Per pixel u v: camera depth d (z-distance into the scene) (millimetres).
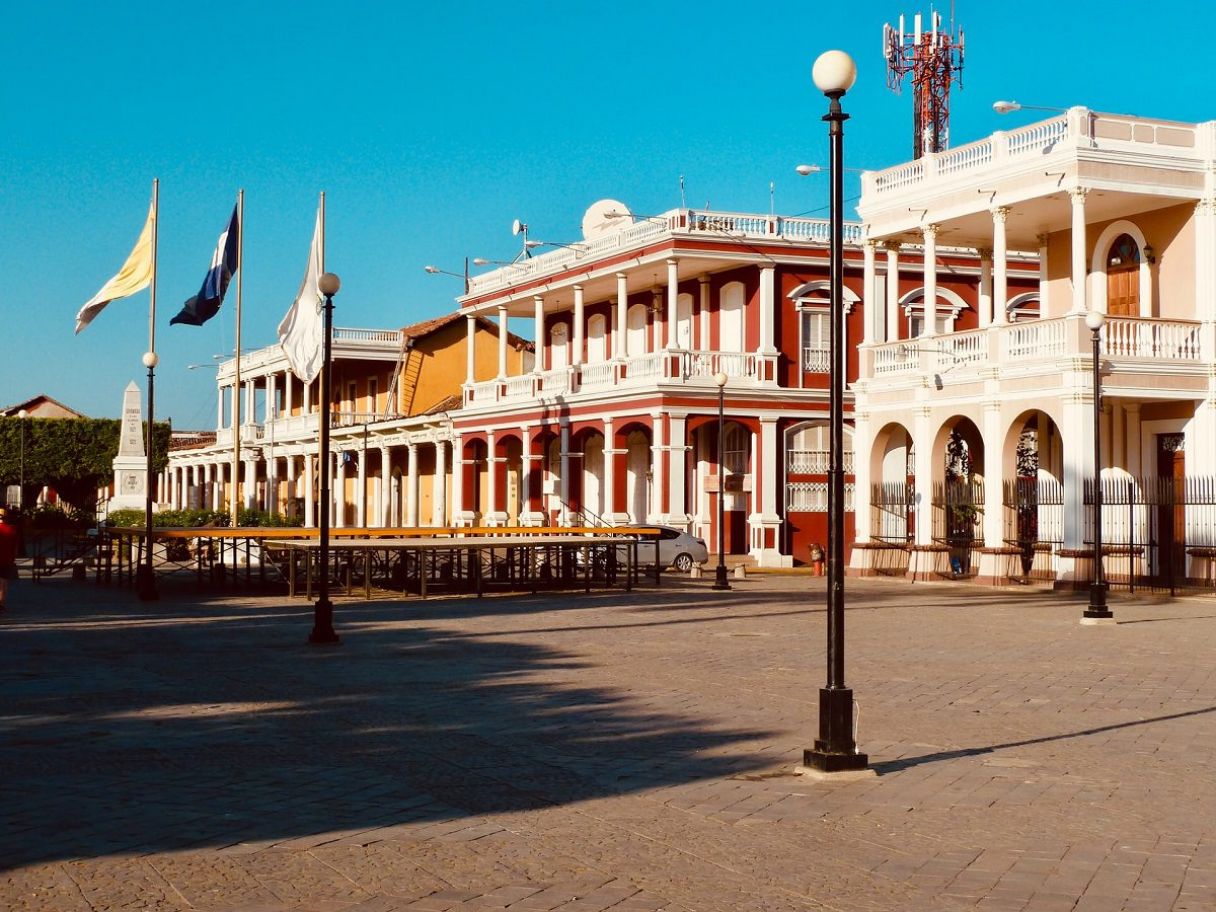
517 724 13281
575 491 54156
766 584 36781
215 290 41531
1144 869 7949
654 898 7332
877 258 47031
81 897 7336
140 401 53156
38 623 24953
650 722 13359
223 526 48344
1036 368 32469
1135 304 34812
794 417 46094
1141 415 34000
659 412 44594
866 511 38875
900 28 66500
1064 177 32188
